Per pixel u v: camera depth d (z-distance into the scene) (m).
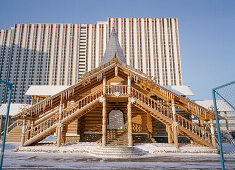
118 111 21.61
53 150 14.72
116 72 16.69
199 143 16.50
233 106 8.25
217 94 8.45
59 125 15.44
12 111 26.98
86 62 112.81
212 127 16.16
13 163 9.41
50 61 112.31
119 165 9.14
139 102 16.30
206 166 8.85
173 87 28.06
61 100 15.89
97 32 117.50
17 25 117.88
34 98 26.94
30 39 115.50
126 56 110.44
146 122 20.94
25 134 15.86
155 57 111.31
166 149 15.05
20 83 108.88
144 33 114.94
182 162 10.22
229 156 13.30
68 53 113.75
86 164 9.37
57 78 109.69
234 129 25.62
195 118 32.19
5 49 115.31
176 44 114.44
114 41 27.86
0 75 110.44
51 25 118.00
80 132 20.30
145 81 16.94
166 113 17.78
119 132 18.88
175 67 110.44
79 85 16.89
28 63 112.00
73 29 117.94
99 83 19.62
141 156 13.01
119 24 115.44
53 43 115.12
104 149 13.73
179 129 16.69
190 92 27.19
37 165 8.88
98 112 21.16
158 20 117.75
